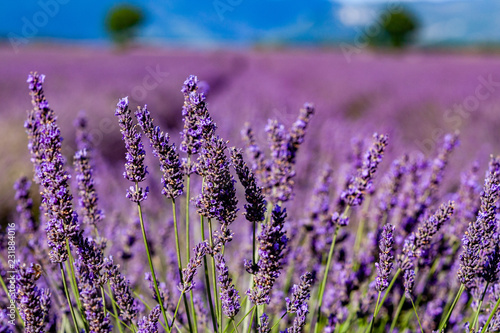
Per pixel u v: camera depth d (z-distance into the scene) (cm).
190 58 2127
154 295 163
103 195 340
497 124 682
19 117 553
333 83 1217
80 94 814
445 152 217
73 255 168
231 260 239
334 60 2138
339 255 208
